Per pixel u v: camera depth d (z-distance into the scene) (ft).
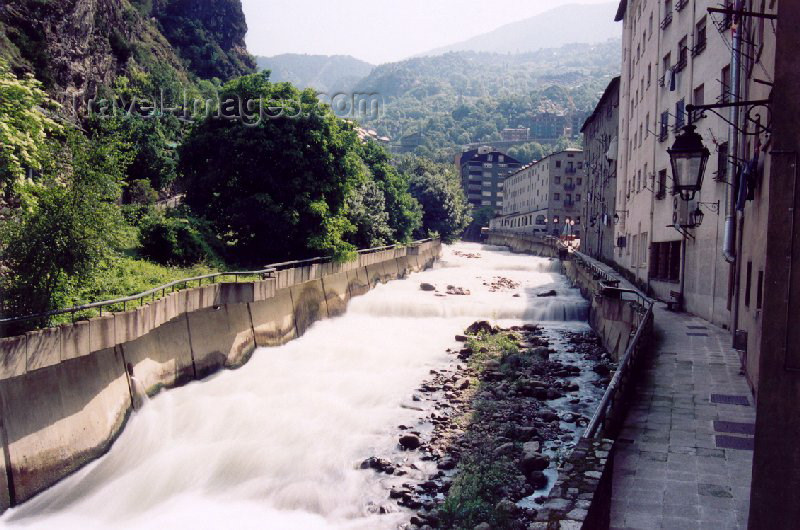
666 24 99.60
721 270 70.95
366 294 122.52
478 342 83.46
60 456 39.09
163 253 76.84
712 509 26.55
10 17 95.66
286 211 90.17
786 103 18.93
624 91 146.20
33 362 35.60
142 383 51.39
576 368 70.54
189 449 45.29
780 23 19.02
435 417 53.47
